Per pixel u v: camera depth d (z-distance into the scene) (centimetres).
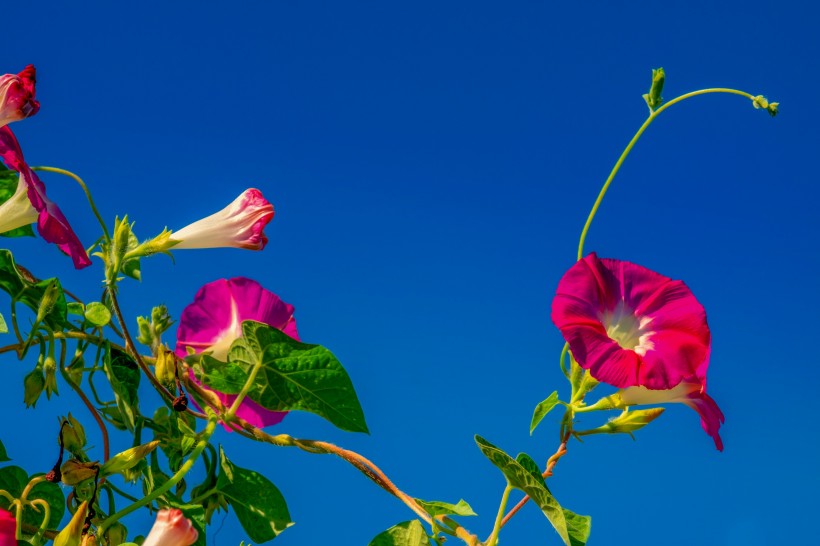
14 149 94
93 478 97
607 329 98
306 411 98
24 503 94
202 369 99
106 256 98
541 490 92
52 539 96
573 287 97
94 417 100
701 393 97
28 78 95
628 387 96
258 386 98
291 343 96
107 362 100
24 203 98
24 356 98
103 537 96
